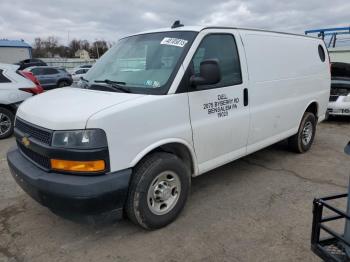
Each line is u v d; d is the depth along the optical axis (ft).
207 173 16.85
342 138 24.09
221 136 13.29
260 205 13.50
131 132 10.31
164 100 11.14
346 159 19.16
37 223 12.32
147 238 11.27
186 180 12.12
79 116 9.77
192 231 11.62
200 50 12.44
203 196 14.29
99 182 9.71
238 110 13.93
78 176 9.79
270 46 15.78
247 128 14.49
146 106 10.66
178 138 11.64
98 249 10.76
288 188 15.14
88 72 14.55
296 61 17.62
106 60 14.30
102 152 9.73
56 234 11.62
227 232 11.56
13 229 11.94
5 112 25.07
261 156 19.49
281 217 12.54
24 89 25.88
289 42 17.20
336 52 41.86
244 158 19.12
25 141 10.99
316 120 20.53
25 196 14.51
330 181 15.97
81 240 11.25
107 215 10.29
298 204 13.58
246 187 15.21
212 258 10.21
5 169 17.81
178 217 12.51
